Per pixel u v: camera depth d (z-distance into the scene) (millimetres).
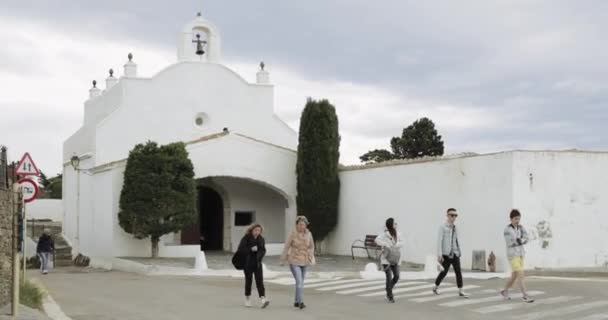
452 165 24188
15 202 13070
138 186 26828
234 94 34938
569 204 22344
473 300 15609
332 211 30391
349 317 13562
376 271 22125
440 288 17719
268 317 13609
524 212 21781
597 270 21656
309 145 30500
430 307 14781
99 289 19109
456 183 24000
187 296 17203
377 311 14312
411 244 26000
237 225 33656
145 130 33000
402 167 26672
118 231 27859
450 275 21297
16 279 12703
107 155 32156
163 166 26969
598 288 16969
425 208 25375
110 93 35094
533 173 21984
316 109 30547
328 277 22125
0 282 13555
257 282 15109
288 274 22562
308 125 30609
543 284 17922
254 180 31141
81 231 33500
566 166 22391
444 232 16188
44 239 26734
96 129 32000
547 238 21984
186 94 33938
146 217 26703
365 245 28094
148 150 27141
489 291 16891
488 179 22703
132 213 26859
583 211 22500
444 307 14758
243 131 35031
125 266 26328
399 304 15281
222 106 34688
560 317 13352
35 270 28484
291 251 14914
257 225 15250
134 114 32812
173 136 33531
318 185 30219
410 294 16797
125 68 33062
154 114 33219
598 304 14680
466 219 23547
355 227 29422
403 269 23656
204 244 34125
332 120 30641
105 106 36031
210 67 34500
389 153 55719
